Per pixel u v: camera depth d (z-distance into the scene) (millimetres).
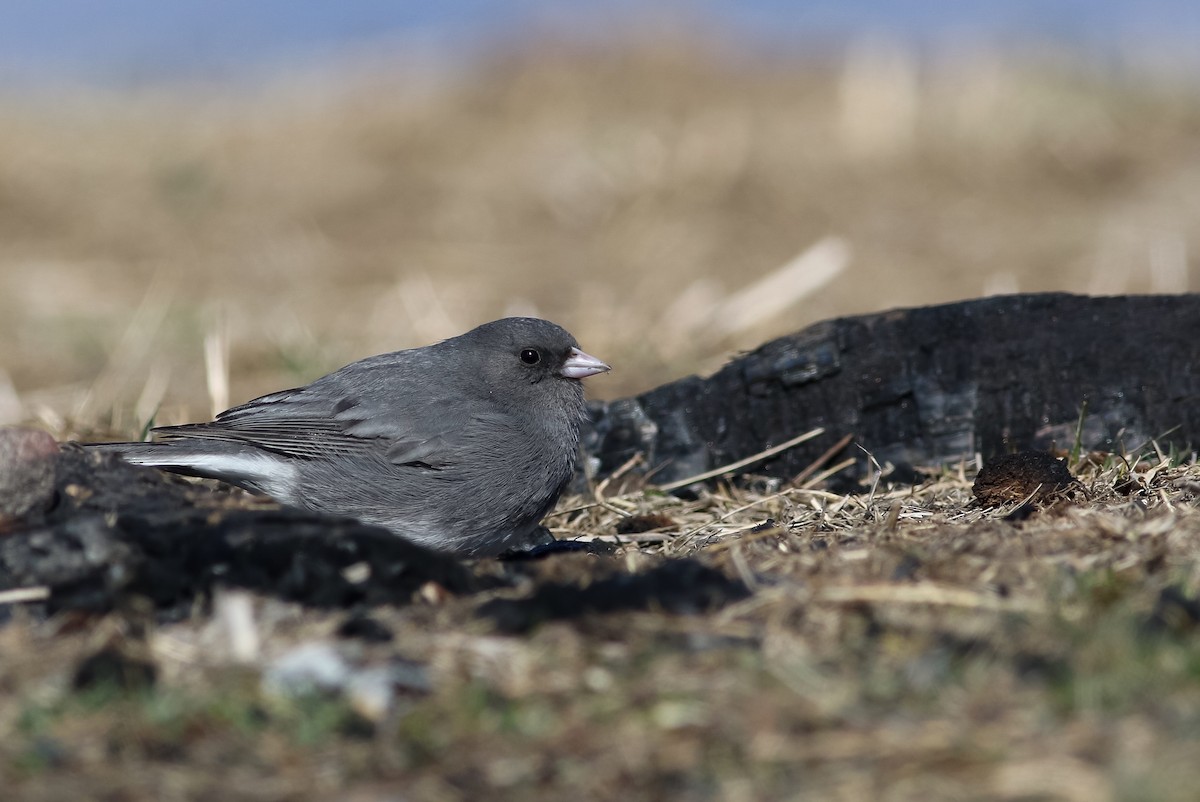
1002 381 11156
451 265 21828
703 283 19750
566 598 7254
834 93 30250
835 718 5895
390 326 18719
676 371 16203
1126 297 11211
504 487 9969
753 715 5941
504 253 22516
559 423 10453
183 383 16469
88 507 8211
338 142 28891
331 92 33219
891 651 6453
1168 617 6551
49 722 6141
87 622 7086
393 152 28047
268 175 26797
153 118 31812
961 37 32188
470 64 32781
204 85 35812
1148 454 10617
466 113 30000
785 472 11477
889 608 6961
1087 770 5379
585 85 30516
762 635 6734
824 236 22688
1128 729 5602
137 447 9352
